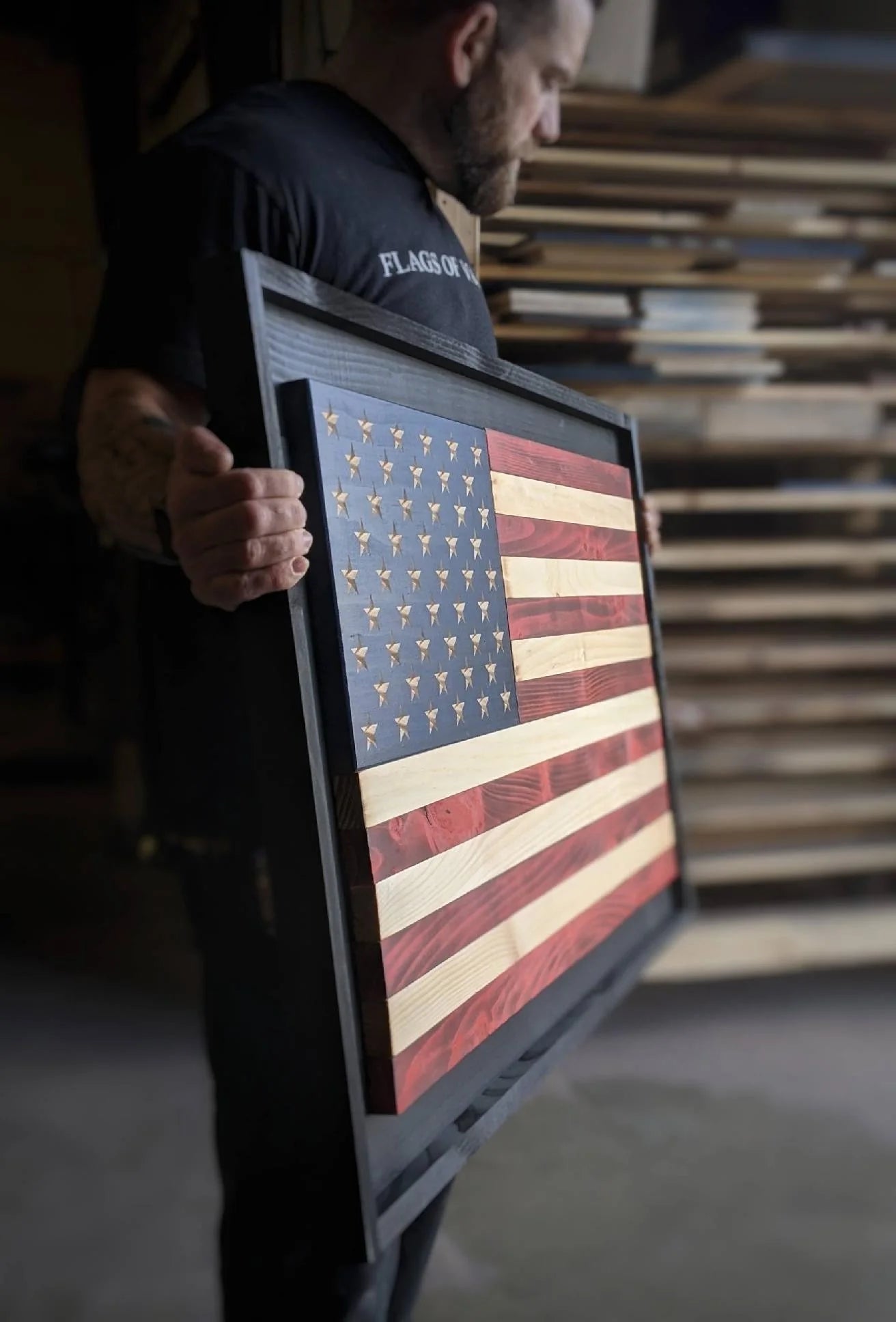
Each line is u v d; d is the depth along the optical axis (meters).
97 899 3.65
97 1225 1.93
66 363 4.95
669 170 2.25
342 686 0.86
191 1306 1.72
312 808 0.83
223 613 1.25
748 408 2.46
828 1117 2.23
